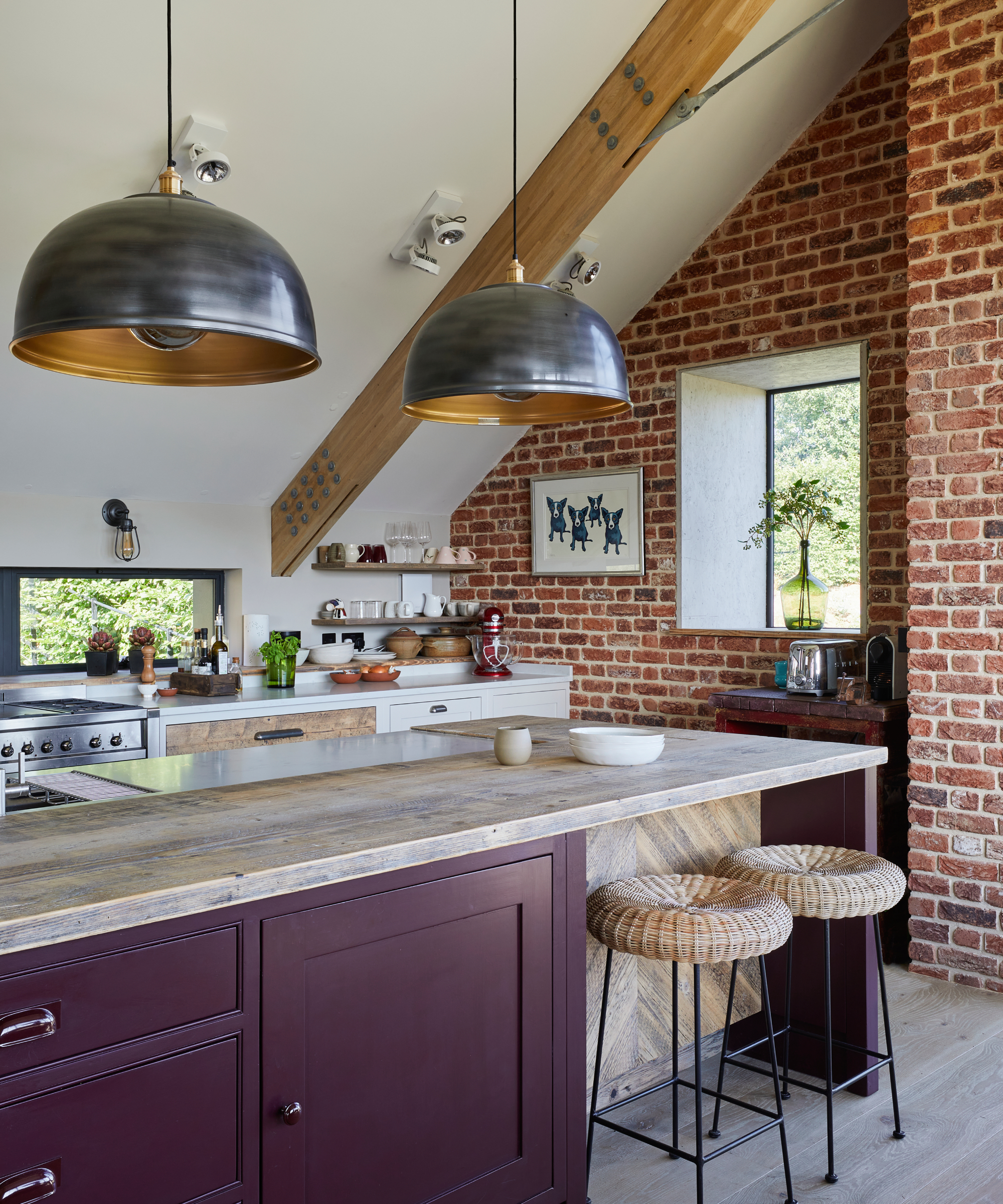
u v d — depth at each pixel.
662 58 3.65
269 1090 1.66
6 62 2.94
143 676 4.55
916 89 3.65
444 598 6.18
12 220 3.33
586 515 5.57
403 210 3.99
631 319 5.36
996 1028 3.26
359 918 1.78
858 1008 2.88
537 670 5.84
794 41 4.20
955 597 3.58
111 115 3.18
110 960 1.48
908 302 3.68
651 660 5.34
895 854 4.07
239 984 1.63
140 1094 1.51
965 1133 2.64
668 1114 2.73
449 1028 1.93
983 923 3.55
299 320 1.60
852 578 5.38
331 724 4.76
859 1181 2.41
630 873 2.70
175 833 1.85
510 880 2.04
